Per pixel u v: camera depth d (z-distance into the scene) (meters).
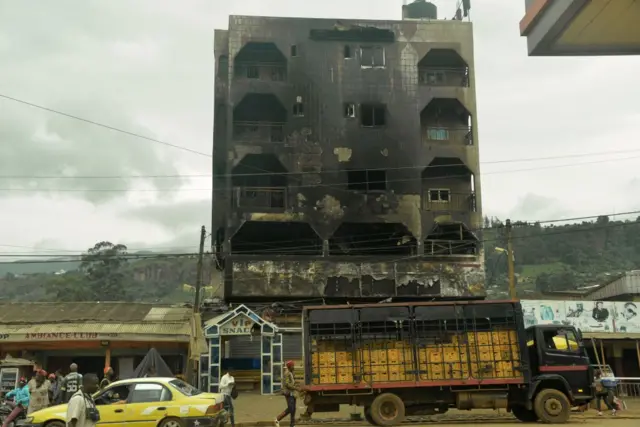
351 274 44.59
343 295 44.19
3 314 31.81
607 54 7.48
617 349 32.97
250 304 43.59
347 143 47.66
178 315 32.69
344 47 49.31
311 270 44.34
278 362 30.44
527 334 18.98
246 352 38.12
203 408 14.97
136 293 125.44
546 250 126.94
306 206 46.31
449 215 47.00
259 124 48.22
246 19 48.69
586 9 6.48
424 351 18.30
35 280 135.12
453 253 47.62
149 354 22.27
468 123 49.91
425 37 49.97
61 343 28.88
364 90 48.69
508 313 18.44
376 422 17.91
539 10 7.05
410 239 47.56
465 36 50.22
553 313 32.16
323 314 18.64
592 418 19.47
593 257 122.38
